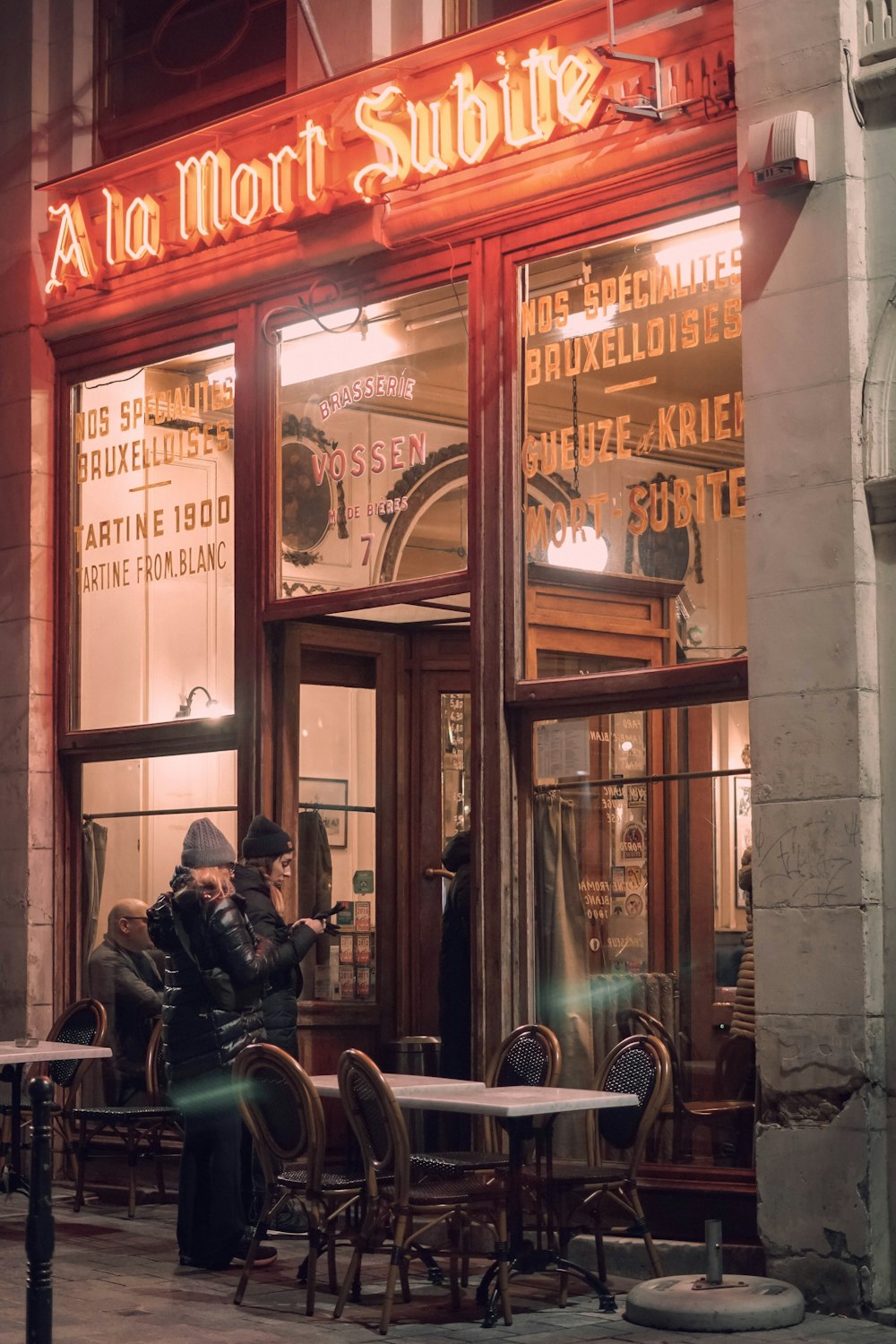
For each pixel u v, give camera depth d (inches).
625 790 304.3
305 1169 265.1
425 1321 249.1
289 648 360.5
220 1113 284.5
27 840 396.8
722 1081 289.4
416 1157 262.4
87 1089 384.5
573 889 310.0
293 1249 306.8
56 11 414.9
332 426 354.0
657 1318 244.5
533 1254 258.4
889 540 265.1
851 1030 258.1
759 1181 265.7
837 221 268.7
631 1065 267.4
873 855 261.0
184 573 379.6
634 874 302.5
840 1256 256.4
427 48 327.9
